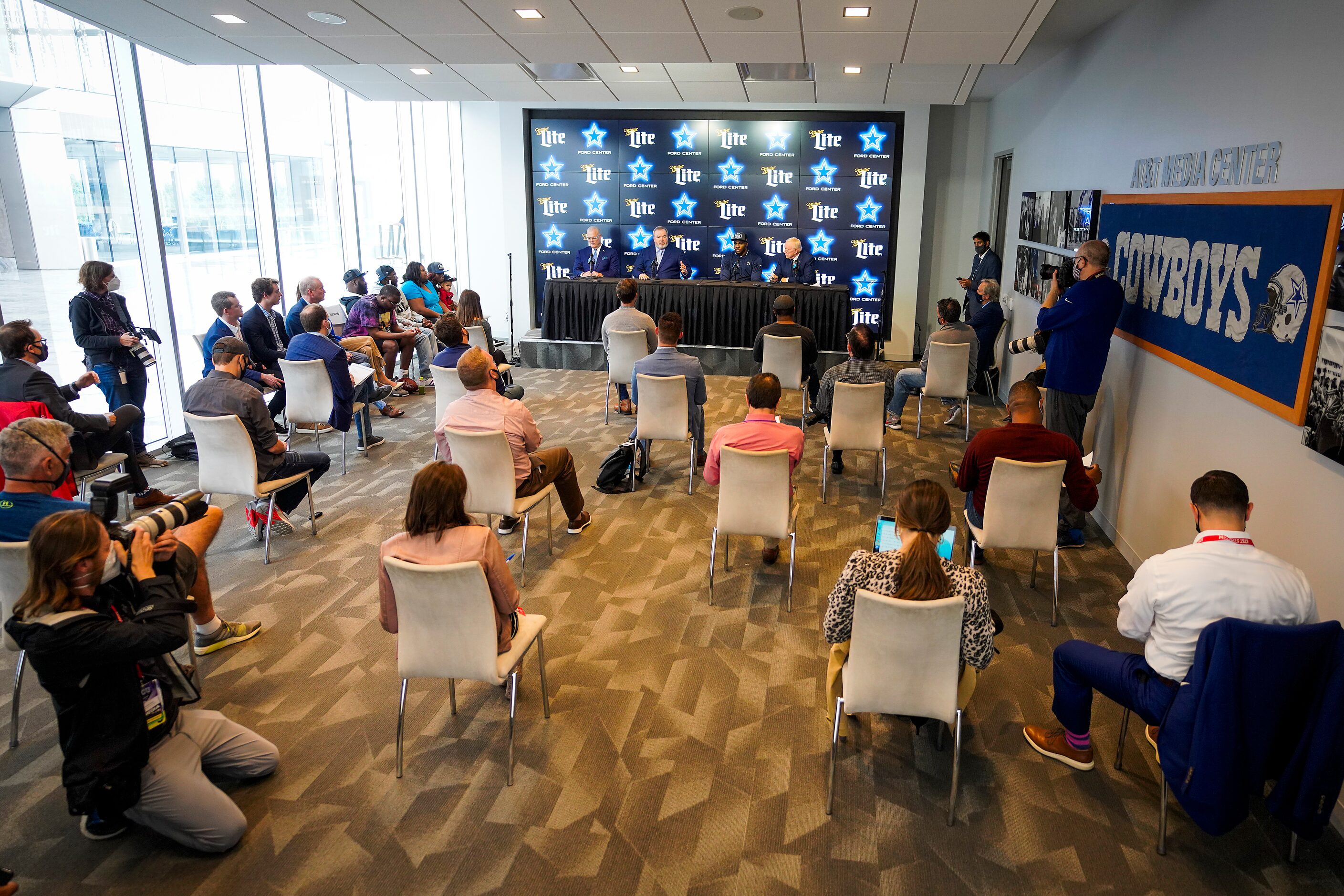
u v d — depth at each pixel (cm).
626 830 255
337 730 302
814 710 317
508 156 1044
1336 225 268
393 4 457
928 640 240
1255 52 340
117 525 241
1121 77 520
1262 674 214
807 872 239
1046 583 427
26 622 211
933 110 1007
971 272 942
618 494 545
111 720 222
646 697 325
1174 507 401
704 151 1014
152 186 602
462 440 394
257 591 407
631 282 701
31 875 235
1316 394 274
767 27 495
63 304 545
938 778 281
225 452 415
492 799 268
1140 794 274
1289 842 253
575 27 501
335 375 555
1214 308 358
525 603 398
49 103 523
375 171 976
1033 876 239
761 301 880
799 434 393
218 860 242
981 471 384
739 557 452
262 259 756
